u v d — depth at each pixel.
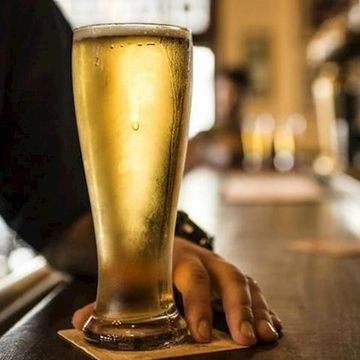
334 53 3.47
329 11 8.31
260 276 0.79
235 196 1.94
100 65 0.43
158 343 0.45
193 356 0.44
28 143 0.67
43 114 0.67
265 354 0.45
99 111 0.44
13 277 0.70
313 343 0.48
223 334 0.49
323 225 1.32
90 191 0.46
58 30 0.71
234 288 0.50
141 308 0.46
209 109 4.66
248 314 0.48
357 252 0.96
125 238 0.45
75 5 8.17
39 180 0.67
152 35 0.44
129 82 0.43
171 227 0.46
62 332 0.51
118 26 0.43
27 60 0.68
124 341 0.45
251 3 8.55
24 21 0.69
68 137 0.68
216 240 1.12
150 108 0.44
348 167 2.68
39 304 0.62
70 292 0.67
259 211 1.59
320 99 3.86
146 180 0.44
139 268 0.46
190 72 0.46
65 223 0.67
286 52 8.55
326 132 3.50
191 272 0.50
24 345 0.48
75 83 0.45
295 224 1.34
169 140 0.44
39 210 0.67
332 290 0.69
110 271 0.46
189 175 2.89
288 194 2.01
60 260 0.74
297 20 8.47
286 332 0.51
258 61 8.60
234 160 4.20
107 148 0.44
